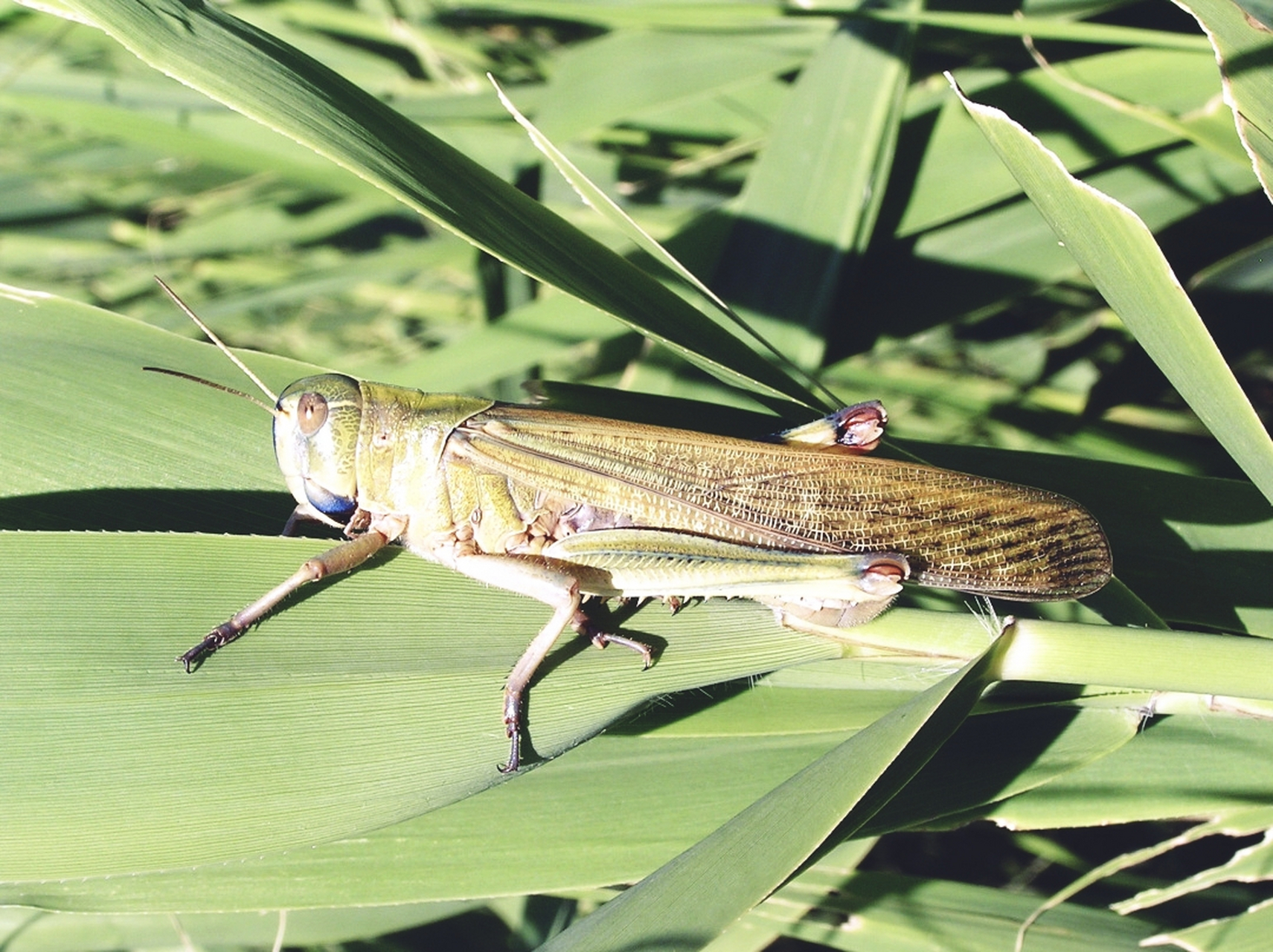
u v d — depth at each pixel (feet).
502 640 0.46
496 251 0.43
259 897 0.46
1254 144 0.43
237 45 0.42
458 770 0.44
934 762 0.48
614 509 0.49
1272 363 0.62
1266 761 0.48
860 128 0.57
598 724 0.45
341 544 0.46
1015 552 0.48
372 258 0.67
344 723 0.44
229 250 0.71
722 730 0.48
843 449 0.50
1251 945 0.47
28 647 0.43
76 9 0.41
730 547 0.48
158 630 0.44
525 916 0.56
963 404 0.63
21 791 0.42
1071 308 0.64
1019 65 0.61
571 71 0.62
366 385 0.49
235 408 0.50
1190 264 0.61
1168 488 0.51
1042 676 0.44
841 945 0.51
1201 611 0.50
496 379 0.60
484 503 0.49
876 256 0.59
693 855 0.41
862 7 0.58
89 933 0.54
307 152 0.63
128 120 0.63
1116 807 0.48
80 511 0.48
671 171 0.65
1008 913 0.51
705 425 0.52
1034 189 0.43
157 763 0.43
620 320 0.45
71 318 0.49
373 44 0.70
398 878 0.46
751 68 0.61
